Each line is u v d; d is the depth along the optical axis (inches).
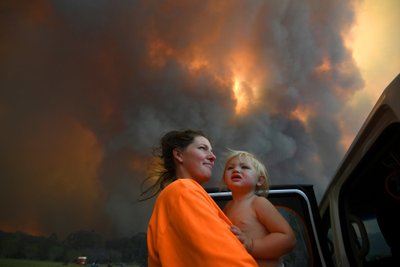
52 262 1369.3
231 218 67.8
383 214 97.7
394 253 97.7
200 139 55.3
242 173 68.6
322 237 84.8
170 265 38.8
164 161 56.4
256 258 60.4
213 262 35.4
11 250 1358.3
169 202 42.3
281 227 61.8
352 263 104.0
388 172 88.4
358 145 88.6
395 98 61.0
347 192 111.3
